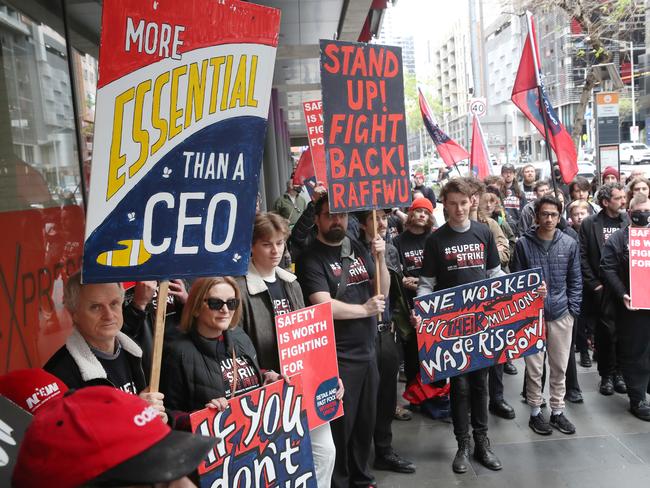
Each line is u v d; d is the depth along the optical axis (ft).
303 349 11.55
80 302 7.95
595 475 14.71
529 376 17.25
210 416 8.86
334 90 12.77
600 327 20.18
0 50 10.66
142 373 8.87
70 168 13.34
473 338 15.61
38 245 11.14
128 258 6.98
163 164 7.13
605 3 65.67
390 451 15.53
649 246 17.47
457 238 15.97
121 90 6.79
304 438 9.91
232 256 7.65
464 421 15.46
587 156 110.73
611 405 19.25
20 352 9.98
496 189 29.63
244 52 7.62
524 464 15.47
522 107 24.00
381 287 14.44
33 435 3.88
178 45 7.11
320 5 36.22
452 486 14.51
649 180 21.88
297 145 149.59
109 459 3.78
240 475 9.13
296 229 21.40
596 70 52.47
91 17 15.08
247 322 11.68
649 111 140.97
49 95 12.51
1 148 10.39
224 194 7.57
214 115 7.45
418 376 17.97
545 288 16.07
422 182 49.52
